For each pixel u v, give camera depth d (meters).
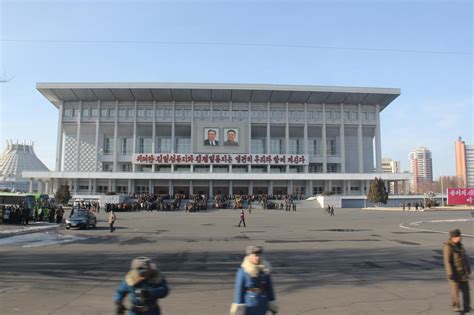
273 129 103.19
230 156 96.06
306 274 11.90
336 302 8.48
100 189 94.56
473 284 10.21
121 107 100.62
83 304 8.24
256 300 5.26
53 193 88.00
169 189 94.69
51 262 14.28
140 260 4.91
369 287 10.03
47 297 8.87
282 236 26.02
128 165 101.31
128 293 4.83
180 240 23.28
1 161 146.38
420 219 46.03
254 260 5.41
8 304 8.22
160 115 100.19
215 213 59.16
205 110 101.00
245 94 97.75
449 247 7.70
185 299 8.75
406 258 15.43
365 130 105.25
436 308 7.96
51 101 101.75
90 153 101.94
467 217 49.62
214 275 11.74
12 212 34.84
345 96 99.38
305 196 93.12
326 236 25.97
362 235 26.67
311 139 104.44
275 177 93.00
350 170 103.50
